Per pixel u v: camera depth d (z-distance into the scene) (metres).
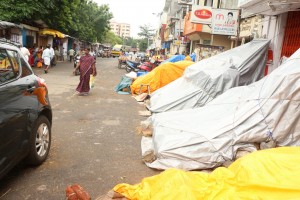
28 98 4.22
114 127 7.00
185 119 5.52
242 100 5.29
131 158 5.12
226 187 3.18
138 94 11.54
